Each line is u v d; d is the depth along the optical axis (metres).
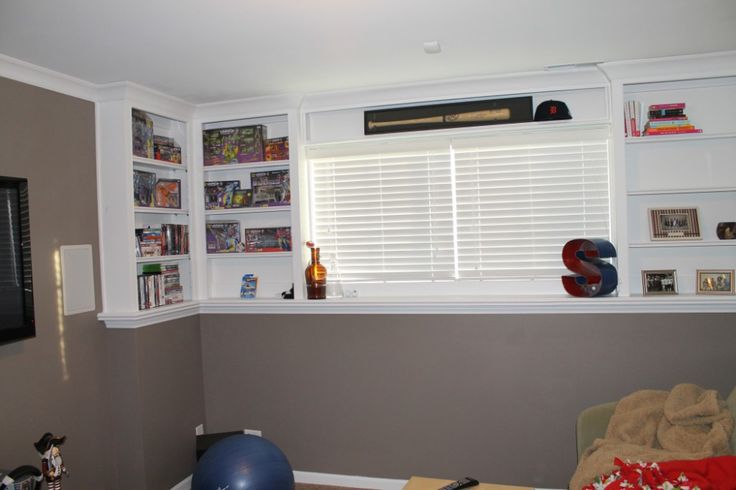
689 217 3.26
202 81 3.22
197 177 3.86
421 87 3.45
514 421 3.29
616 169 3.23
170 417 3.48
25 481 2.31
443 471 3.40
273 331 3.68
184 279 3.83
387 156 3.74
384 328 3.48
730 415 2.34
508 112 3.47
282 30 2.45
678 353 3.07
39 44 2.52
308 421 3.63
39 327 2.85
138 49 2.63
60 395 2.96
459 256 3.64
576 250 3.30
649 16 2.43
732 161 3.25
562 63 3.12
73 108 3.11
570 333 3.21
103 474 3.21
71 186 3.08
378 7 2.24
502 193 3.57
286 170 3.78
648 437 2.43
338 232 3.83
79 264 3.11
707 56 3.02
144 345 3.29
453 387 3.38
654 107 3.22
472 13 2.33
